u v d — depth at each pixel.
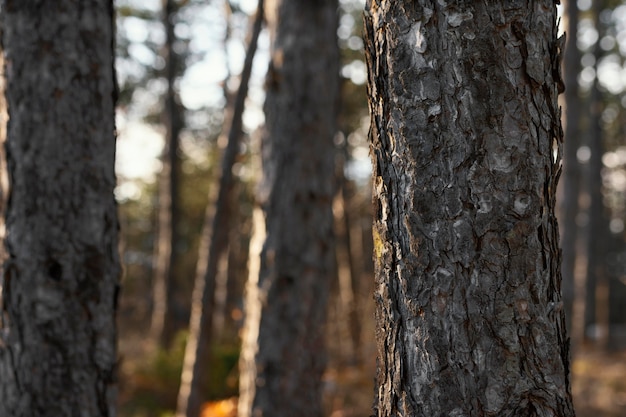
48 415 2.66
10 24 2.71
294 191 5.00
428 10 1.57
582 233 17.80
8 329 2.69
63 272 2.70
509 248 1.54
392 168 1.65
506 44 1.54
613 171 25.91
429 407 1.58
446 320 1.56
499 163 1.54
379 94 1.69
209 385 8.83
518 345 1.54
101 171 2.80
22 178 2.69
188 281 24.30
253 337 5.05
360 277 13.78
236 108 5.17
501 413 1.54
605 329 16.45
